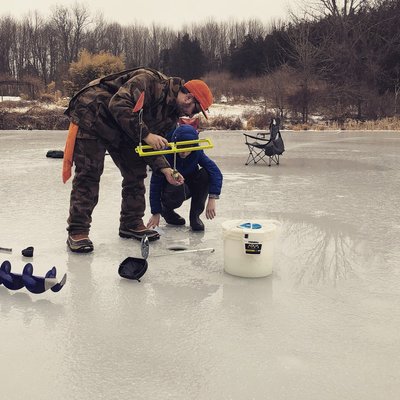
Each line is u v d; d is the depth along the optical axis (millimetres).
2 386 1905
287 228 4438
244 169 8836
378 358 2121
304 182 7266
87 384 1916
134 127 3355
